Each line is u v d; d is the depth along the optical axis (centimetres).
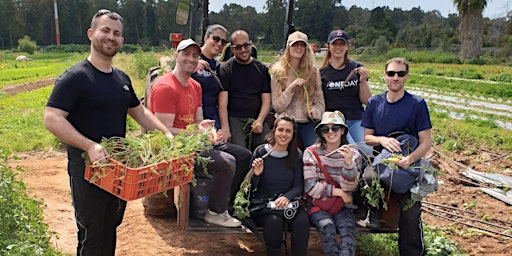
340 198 466
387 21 7738
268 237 452
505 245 566
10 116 1421
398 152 464
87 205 399
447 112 1612
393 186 454
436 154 1038
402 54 5434
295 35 548
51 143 1017
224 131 554
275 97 559
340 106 578
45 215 610
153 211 595
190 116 498
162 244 530
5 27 8962
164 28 9181
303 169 480
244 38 551
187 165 400
